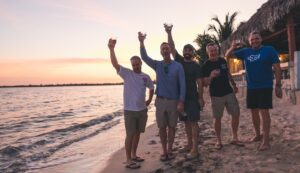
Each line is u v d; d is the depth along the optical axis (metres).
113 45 5.70
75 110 29.91
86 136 11.71
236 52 6.03
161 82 5.66
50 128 16.05
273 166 4.78
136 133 5.97
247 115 10.00
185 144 7.11
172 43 5.95
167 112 5.69
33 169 7.00
